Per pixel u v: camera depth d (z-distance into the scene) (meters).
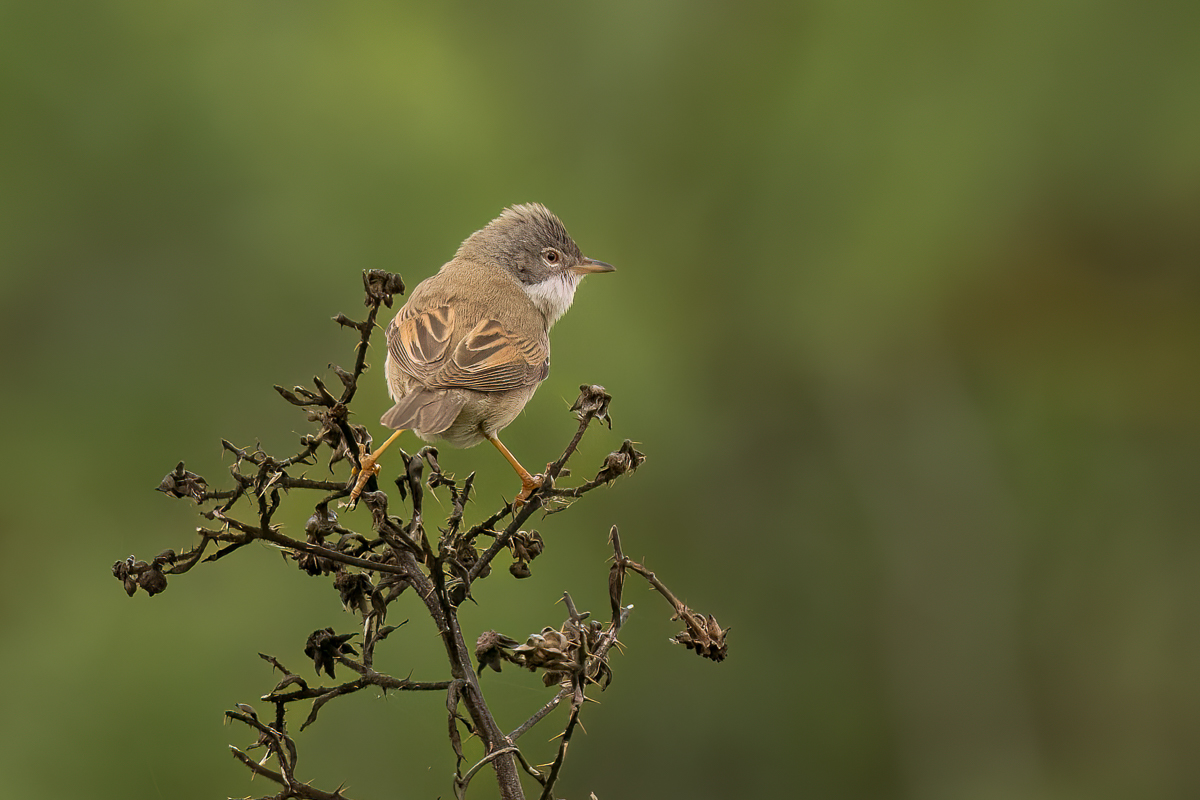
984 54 16.33
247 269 14.51
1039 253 17.23
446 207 15.46
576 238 17.03
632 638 15.19
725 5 19.56
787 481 18.50
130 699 11.27
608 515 15.07
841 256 16.83
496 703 10.92
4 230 14.03
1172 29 15.63
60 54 14.29
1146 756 18.72
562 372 15.41
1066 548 19.38
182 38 14.94
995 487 19.19
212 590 12.02
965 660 18.59
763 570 18.00
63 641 11.66
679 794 15.16
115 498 13.78
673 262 18.75
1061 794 18.47
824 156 17.08
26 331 14.23
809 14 18.02
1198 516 19.06
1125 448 19.22
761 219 17.78
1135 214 16.64
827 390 18.67
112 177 14.44
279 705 4.56
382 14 16.36
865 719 17.73
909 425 19.08
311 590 12.09
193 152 14.55
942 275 16.89
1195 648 18.84
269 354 14.47
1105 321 17.95
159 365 14.25
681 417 16.45
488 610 12.88
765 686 17.06
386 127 15.45
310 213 14.77
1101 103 15.96
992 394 19.19
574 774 14.66
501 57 18.97
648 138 19.39
